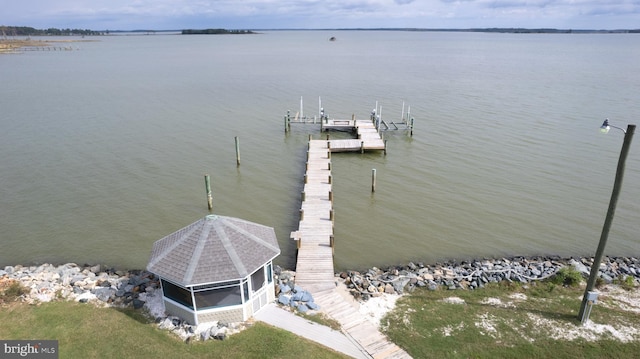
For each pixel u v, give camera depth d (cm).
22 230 2808
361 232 2822
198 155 4200
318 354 1644
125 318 1859
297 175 3753
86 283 2169
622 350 1689
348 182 3619
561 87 7738
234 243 1825
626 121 5262
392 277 2270
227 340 1708
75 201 3206
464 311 1964
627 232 2808
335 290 2106
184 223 2923
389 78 9150
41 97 6831
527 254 2573
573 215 3020
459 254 2577
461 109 6025
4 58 14225
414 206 3177
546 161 3997
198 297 1741
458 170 3834
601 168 3819
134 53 17088
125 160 4028
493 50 19362
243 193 3384
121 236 2759
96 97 6881
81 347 1689
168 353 1648
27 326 1808
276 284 2108
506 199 3266
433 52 17912
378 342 1739
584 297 1831
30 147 4331
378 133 4722
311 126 5325
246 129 5128
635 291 2114
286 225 2908
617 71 10219
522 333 1800
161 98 6856
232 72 10250
